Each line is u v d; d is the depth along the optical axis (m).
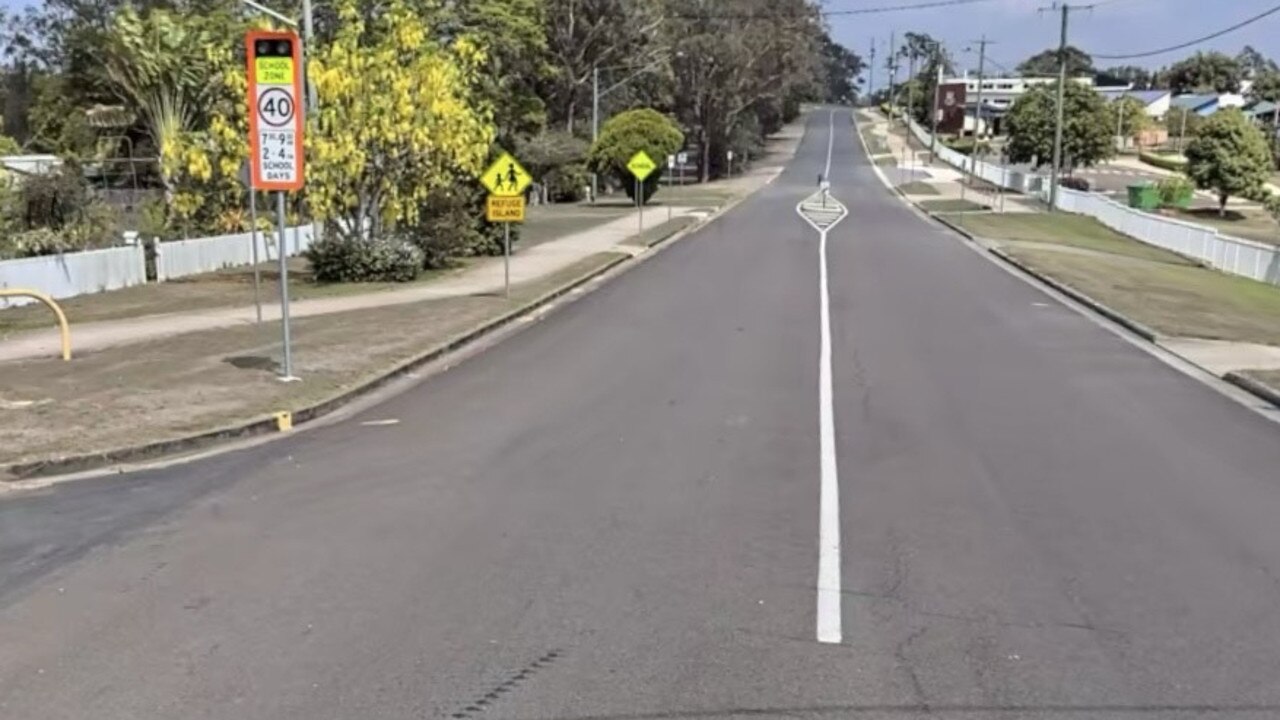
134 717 4.88
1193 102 155.88
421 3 47.69
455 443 10.31
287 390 12.36
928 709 5.00
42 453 9.41
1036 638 5.84
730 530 7.65
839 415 11.62
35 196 25.34
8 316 19.44
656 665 5.45
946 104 142.88
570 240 38.19
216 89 30.52
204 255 28.48
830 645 5.71
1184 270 34.22
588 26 76.88
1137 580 6.77
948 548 7.33
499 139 54.91
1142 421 11.67
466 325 17.94
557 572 6.78
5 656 5.53
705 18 93.75
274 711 4.94
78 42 48.19
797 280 26.17
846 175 92.88
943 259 32.91
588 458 9.71
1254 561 7.17
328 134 25.20
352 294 23.05
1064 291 24.89
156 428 10.41
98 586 6.52
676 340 17.06
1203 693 5.21
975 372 14.48
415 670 5.37
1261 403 12.88
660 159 64.81
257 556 7.07
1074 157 80.25
